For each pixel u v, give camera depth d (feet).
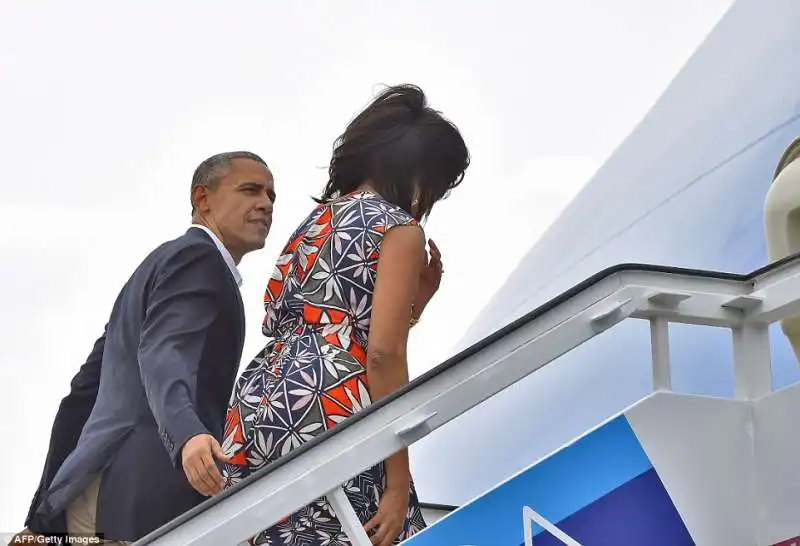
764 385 32.96
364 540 29.81
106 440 41.47
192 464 34.37
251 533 29.68
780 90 80.64
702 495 31.81
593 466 31.32
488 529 30.71
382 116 36.22
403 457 31.89
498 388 30.50
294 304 34.14
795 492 31.17
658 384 32.35
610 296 31.71
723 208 81.10
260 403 33.30
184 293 41.04
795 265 32.14
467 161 36.86
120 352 42.75
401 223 33.45
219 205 46.37
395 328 32.12
